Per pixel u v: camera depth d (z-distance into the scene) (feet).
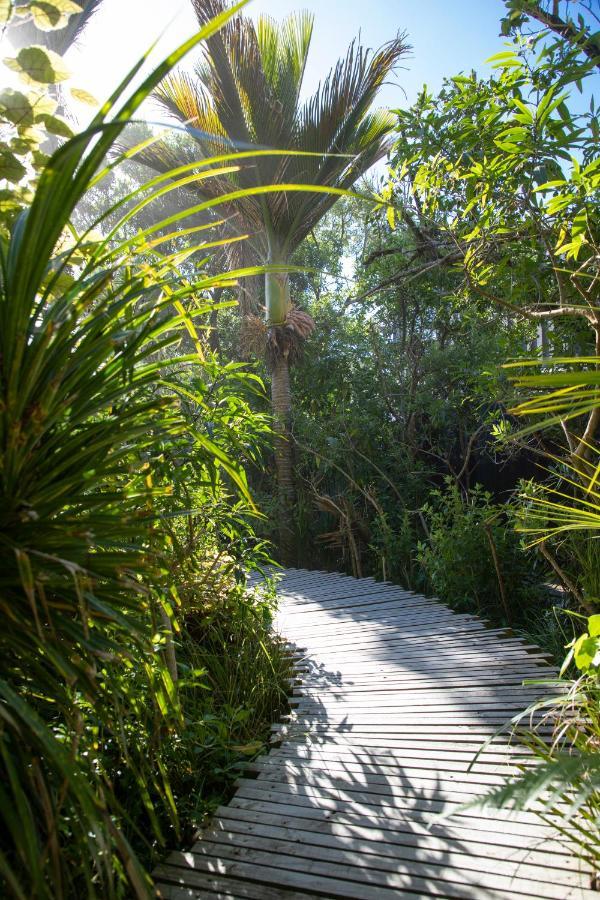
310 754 9.95
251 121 27.99
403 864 6.83
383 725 10.94
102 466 5.30
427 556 22.65
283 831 7.68
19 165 5.46
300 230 30.68
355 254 47.65
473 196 14.14
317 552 31.45
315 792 8.66
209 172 4.69
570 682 7.18
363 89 27.96
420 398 29.27
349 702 12.19
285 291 30.66
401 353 32.14
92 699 4.74
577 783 5.22
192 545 9.65
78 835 4.77
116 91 3.81
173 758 8.62
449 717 11.02
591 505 7.47
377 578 28.22
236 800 8.55
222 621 13.48
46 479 4.83
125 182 39.01
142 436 6.02
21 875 5.01
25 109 5.39
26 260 4.17
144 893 4.36
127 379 5.55
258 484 33.27
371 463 29.89
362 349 32.96
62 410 4.64
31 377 4.42
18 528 4.77
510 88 12.75
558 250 11.82
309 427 30.45
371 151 29.71
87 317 5.21
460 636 16.31
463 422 29.19
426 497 30.42
